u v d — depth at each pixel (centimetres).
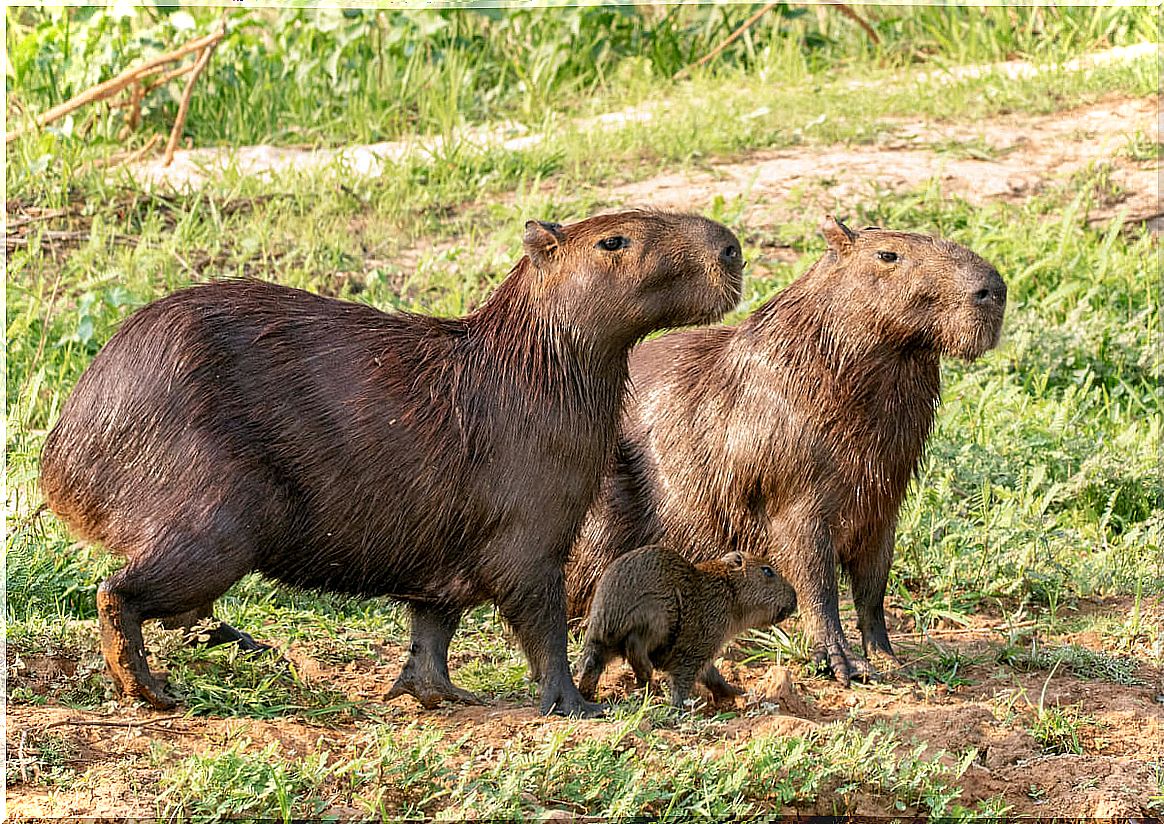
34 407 2764
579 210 3750
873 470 2011
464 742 1622
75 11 4703
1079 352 3244
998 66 5075
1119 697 1970
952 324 1923
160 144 4416
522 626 1753
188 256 3459
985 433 2839
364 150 4388
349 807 1463
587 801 1509
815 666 2028
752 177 3816
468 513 1708
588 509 1781
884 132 4344
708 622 1872
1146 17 5250
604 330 1722
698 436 2103
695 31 5391
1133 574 2438
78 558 2094
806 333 2011
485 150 4131
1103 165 4053
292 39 4909
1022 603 2320
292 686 1845
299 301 1742
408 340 1742
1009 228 3597
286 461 1666
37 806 1408
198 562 1628
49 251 3459
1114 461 2755
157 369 1650
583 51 5181
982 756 1731
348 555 1711
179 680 1759
